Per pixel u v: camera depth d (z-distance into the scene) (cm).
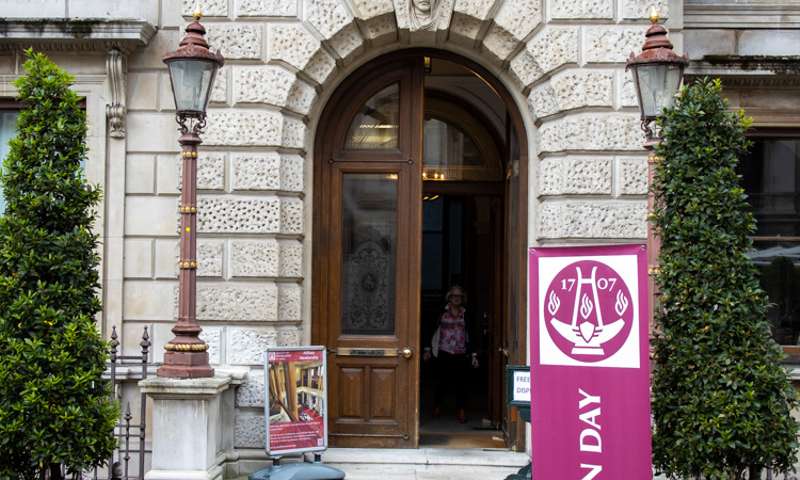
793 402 707
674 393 707
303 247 988
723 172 703
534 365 614
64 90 756
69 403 723
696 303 694
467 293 1352
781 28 1049
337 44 968
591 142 938
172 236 988
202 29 838
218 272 948
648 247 772
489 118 1170
